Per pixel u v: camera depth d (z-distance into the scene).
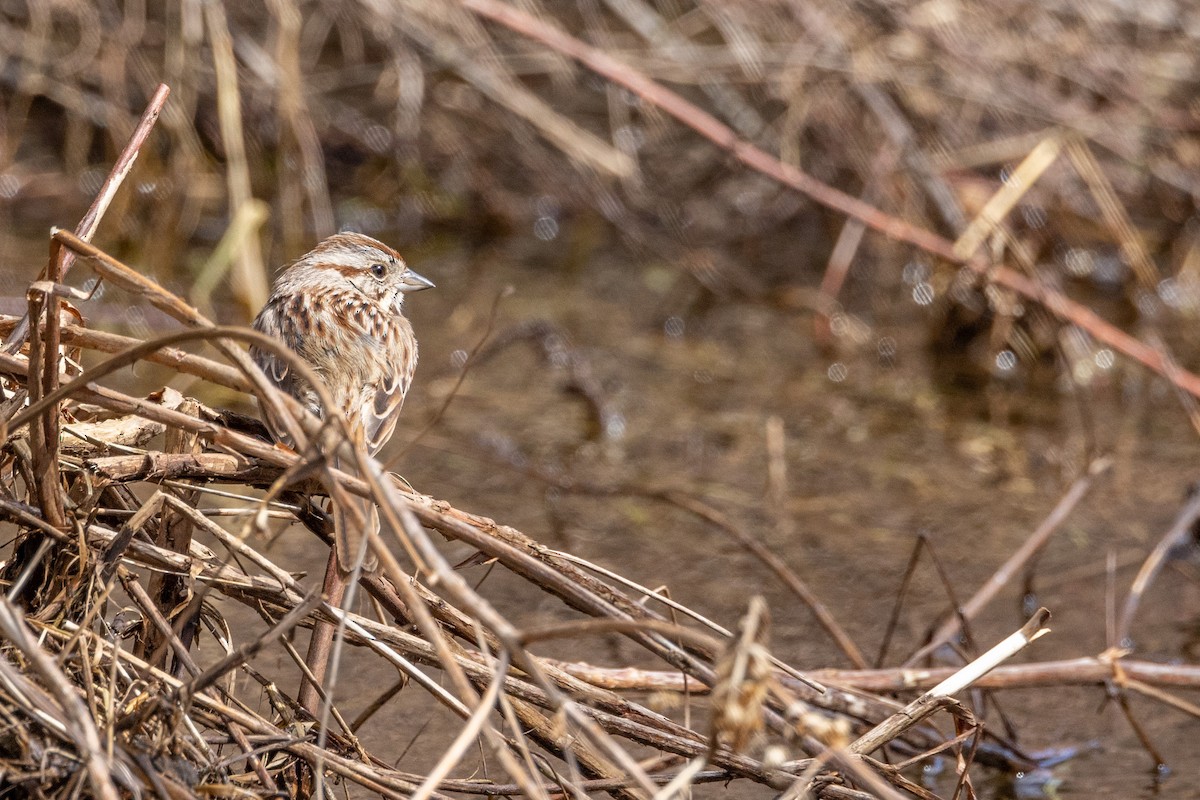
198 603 5.34
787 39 15.59
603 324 14.03
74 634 5.02
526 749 5.21
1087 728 8.01
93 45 15.27
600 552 9.75
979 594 8.77
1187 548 10.13
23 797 4.69
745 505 10.61
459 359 12.95
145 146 14.36
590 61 13.57
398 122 15.66
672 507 10.54
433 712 7.48
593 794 6.07
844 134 15.46
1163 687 8.14
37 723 4.79
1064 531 10.45
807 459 11.52
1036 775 7.50
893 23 15.20
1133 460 11.72
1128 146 15.46
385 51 16.02
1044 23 15.77
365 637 5.58
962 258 12.99
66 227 14.48
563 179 16.11
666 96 13.45
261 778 5.20
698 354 13.55
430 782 4.25
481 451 11.21
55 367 5.05
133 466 5.36
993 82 15.24
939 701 5.90
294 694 7.26
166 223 14.05
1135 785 7.40
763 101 16.06
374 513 5.01
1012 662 8.57
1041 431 12.26
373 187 15.82
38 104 15.68
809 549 9.98
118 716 4.97
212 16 13.13
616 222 15.77
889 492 11.00
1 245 13.97
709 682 5.57
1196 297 14.76
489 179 16.03
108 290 13.41
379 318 7.48
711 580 9.45
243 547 5.48
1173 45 15.98
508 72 15.53
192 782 4.95
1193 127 15.54
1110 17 15.95
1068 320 12.77
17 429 5.17
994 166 15.52
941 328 13.91
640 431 11.84
